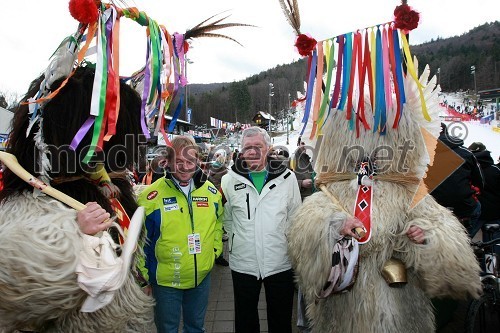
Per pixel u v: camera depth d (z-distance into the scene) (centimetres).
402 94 217
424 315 225
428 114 229
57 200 139
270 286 292
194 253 256
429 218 222
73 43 146
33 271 117
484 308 304
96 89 141
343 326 224
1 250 118
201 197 266
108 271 129
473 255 222
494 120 4406
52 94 135
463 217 327
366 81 242
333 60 223
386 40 217
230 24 187
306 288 233
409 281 225
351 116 236
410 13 206
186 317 275
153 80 161
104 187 167
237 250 296
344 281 213
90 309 130
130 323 170
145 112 163
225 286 509
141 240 187
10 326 128
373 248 221
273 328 299
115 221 164
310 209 240
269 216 289
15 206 132
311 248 226
